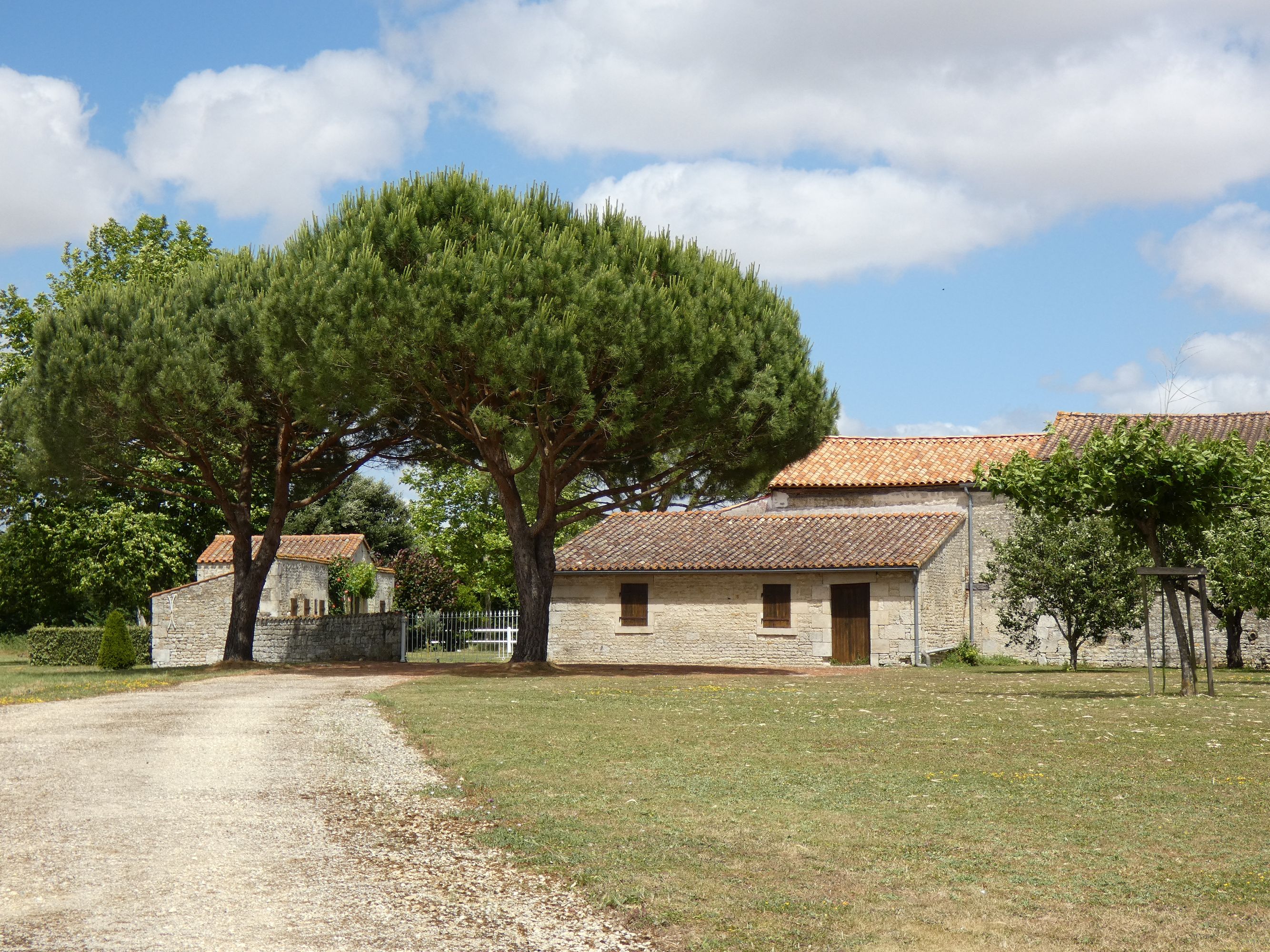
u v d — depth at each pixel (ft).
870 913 18.25
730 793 28.30
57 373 76.07
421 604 142.31
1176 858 21.86
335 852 22.30
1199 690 60.44
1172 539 78.38
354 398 67.00
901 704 51.62
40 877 19.97
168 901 18.60
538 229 69.36
